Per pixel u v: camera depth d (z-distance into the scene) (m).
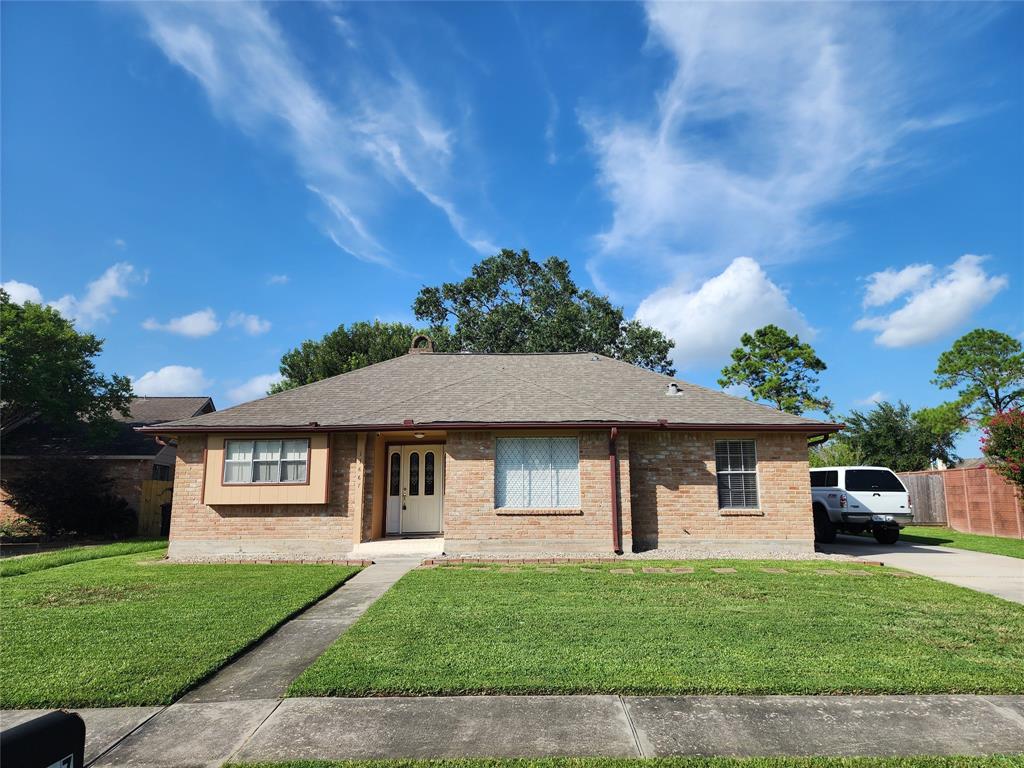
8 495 22.42
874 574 10.46
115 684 5.21
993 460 16.08
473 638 6.47
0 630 6.94
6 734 1.50
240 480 14.10
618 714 4.66
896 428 29.27
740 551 13.56
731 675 5.34
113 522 22.12
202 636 6.64
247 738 4.32
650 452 14.15
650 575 10.33
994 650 6.10
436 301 45.47
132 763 3.97
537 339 40.38
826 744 4.18
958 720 4.55
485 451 13.66
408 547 13.70
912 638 6.49
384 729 4.43
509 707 4.79
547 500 13.59
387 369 18.17
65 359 21.88
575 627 6.89
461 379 17.06
